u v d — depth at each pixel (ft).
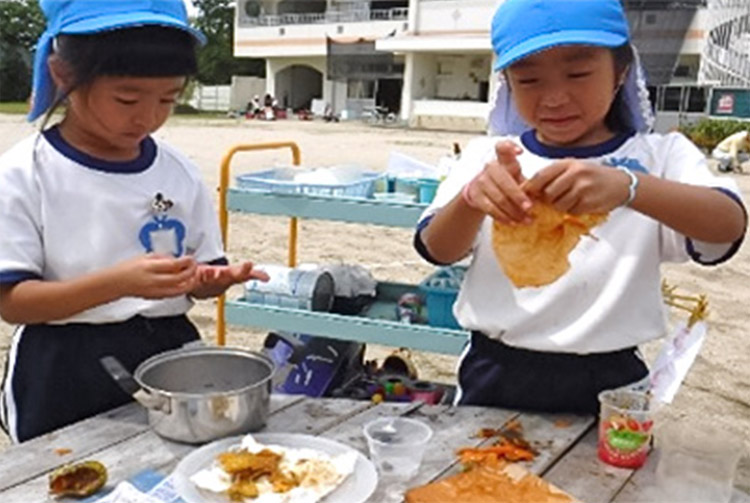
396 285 11.48
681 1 74.90
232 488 4.06
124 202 5.51
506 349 5.67
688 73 79.36
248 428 4.78
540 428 5.13
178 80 5.00
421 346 9.70
